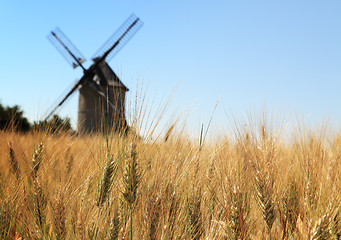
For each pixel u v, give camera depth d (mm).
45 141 2697
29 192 2236
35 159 2529
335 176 2297
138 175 1934
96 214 2127
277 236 2332
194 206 2143
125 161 1940
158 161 2141
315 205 2133
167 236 1984
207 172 2604
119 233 1911
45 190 2217
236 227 2061
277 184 2320
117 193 2117
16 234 2326
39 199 2111
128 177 1896
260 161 2219
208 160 2670
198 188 2240
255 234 2404
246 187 2297
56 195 2131
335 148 2953
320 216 1944
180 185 2213
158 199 1973
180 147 2295
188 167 2293
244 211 2168
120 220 1928
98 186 1992
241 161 2404
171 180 2096
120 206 2047
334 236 1848
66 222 2031
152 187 2059
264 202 2094
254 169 2238
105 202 2029
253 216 2439
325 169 2498
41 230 2061
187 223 2145
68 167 2758
